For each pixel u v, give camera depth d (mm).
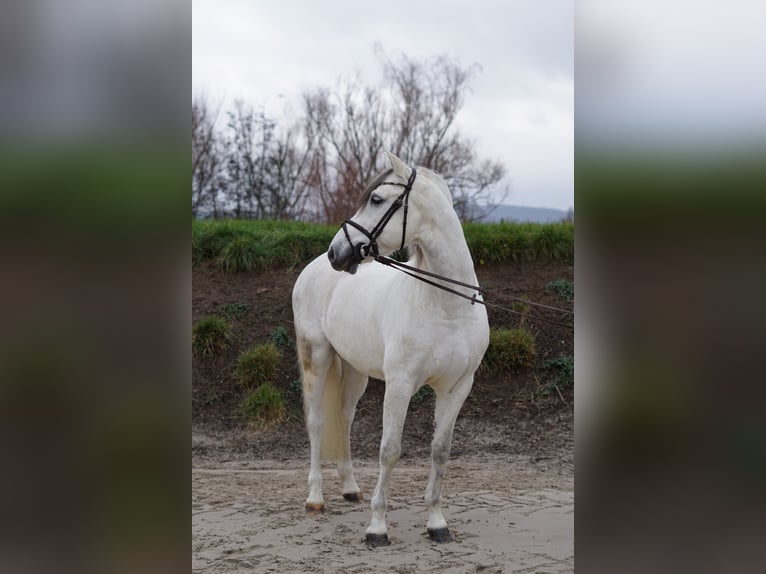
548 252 9070
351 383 5312
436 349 4164
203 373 7988
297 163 15555
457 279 4168
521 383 7660
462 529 4598
